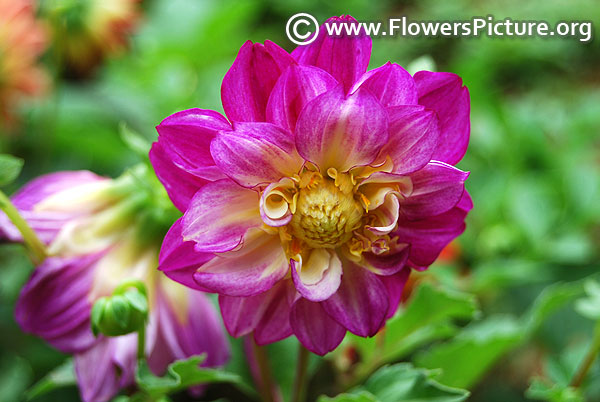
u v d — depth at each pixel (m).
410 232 0.50
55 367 0.68
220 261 0.49
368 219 0.50
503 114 0.94
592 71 1.85
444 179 0.49
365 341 0.60
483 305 0.82
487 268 0.78
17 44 0.71
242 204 0.49
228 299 0.50
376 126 0.48
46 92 0.79
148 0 1.09
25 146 0.88
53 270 0.54
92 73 0.95
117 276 0.55
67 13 0.73
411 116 0.48
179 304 0.56
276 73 0.49
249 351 0.58
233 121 0.49
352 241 0.50
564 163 0.92
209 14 1.03
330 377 0.67
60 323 0.54
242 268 0.49
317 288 0.49
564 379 0.60
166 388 0.53
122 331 0.52
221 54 1.04
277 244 0.50
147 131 0.89
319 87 0.49
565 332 0.79
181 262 0.50
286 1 1.73
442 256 0.70
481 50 1.76
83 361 0.54
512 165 0.92
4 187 0.82
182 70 0.95
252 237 0.50
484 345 0.61
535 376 0.82
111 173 0.87
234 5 1.00
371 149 0.49
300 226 0.50
